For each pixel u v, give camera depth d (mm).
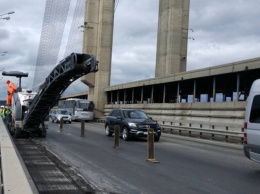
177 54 50469
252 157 10727
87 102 55469
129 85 48688
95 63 16031
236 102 27172
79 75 16953
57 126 35344
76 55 15883
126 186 8391
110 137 22609
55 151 14156
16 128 19828
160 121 36844
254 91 10945
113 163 11766
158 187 8359
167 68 50438
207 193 7910
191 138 26359
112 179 9148
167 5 51312
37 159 11586
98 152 14578
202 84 39250
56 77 17203
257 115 10609
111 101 57562
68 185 8102
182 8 51188
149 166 11367
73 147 16078
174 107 36688
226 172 10656
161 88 47344
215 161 13062
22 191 4008
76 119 54719
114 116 22812
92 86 60031
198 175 10047
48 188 7762
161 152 15383
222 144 21797
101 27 58312
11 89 23000
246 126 10984
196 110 32688
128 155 13875
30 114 19344
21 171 4945
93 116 57375
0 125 13477
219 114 28891
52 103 19016
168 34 50906
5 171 4926
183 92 46469
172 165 11727
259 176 10062
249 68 26453
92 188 7961
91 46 59250
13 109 20750
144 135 20359
